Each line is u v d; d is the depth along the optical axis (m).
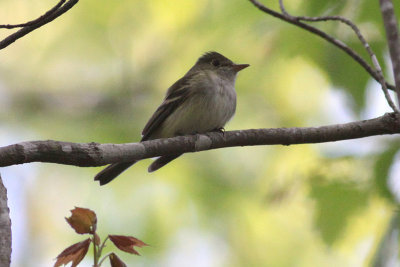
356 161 9.18
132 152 6.84
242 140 7.68
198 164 12.63
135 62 13.95
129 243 4.71
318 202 9.25
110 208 12.30
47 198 12.87
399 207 8.41
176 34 13.33
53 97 14.00
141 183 12.44
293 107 13.19
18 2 14.14
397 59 5.81
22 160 5.80
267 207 10.70
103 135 13.37
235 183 12.52
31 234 12.70
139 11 13.65
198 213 12.34
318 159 9.59
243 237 12.19
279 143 7.71
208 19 12.48
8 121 13.83
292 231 12.10
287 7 11.06
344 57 9.70
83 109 13.81
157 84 13.80
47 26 14.06
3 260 4.48
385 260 7.99
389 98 6.82
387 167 8.86
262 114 13.22
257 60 12.31
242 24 11.79
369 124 7.62
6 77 14.23
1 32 14.10
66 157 6.07
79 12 13.89
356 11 9.59
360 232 9.22
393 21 5.91
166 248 11.95
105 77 14.11
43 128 13.79
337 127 7.66
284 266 11.95
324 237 9.31
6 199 4.80
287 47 10.93
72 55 14.15
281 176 11.23
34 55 14.33
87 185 12.81
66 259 4.66
